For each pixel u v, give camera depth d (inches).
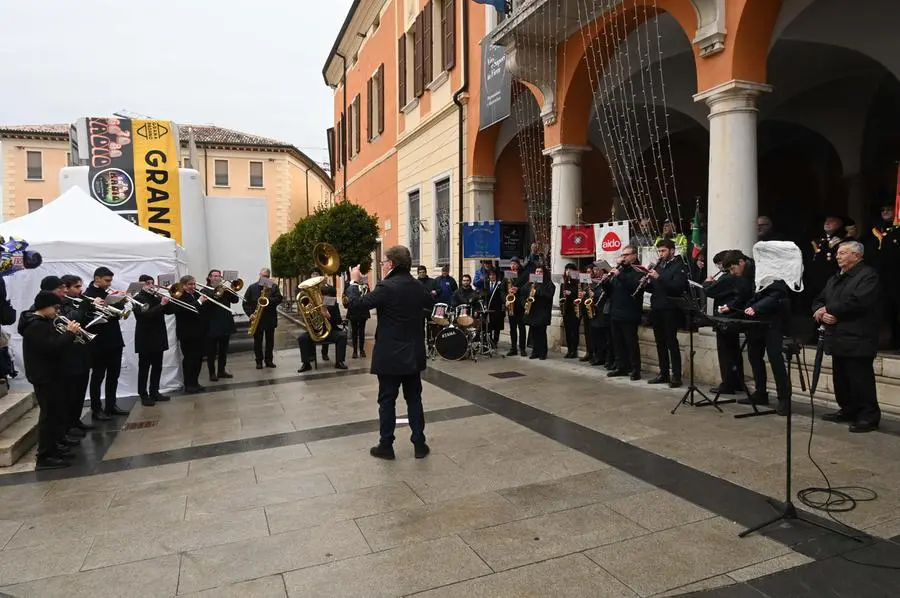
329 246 289.9
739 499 149.3
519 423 232.4
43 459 204.1
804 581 111.9
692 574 116.2
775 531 131.7
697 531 133.6
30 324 203.2
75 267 312.7
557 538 133.4
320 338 284.0
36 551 137.3
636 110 475.2
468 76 529.3
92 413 269.9
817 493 149.8
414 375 195.2
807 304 292.5
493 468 181.3
